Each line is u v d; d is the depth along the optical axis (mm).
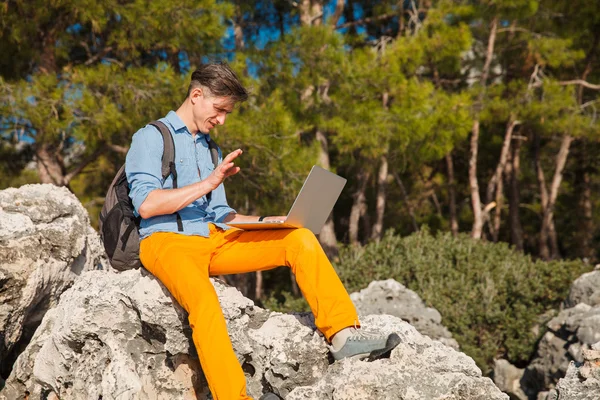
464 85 18297
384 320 3643
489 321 8961
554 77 16906
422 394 3066
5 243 4273
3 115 10125
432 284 9188
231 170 3104
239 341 3344
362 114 11758
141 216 3240
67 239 4594
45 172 11891
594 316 6965
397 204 20234
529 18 15977
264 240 3371
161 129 3352
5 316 4191
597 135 15148
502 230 22641
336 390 3102
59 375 3639
